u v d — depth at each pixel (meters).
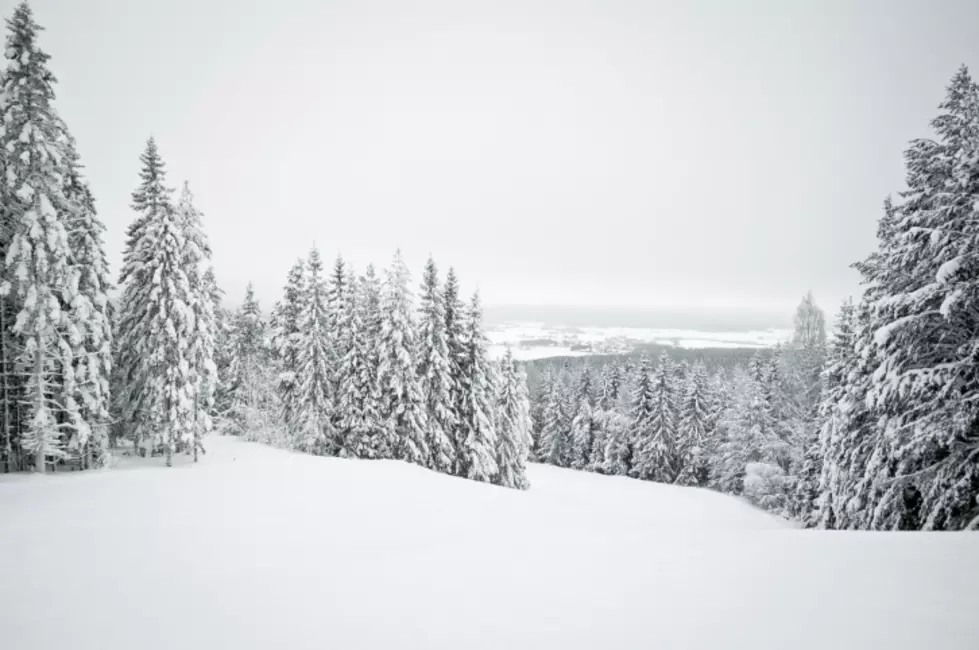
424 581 6.83
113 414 28.45
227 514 13.97
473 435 34.00
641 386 53.91
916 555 6.96
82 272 22.95
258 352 40.00
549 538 9.70
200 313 26.47
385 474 24.91
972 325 14.00
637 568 7.10
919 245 14.45
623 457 56.22
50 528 11.80
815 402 42.22
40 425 19.95
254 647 4.94
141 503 15.21
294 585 6.96
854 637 4.41
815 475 30.41
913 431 13.95
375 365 34.31
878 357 15.38
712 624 4.88
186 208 27.17
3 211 20.59
